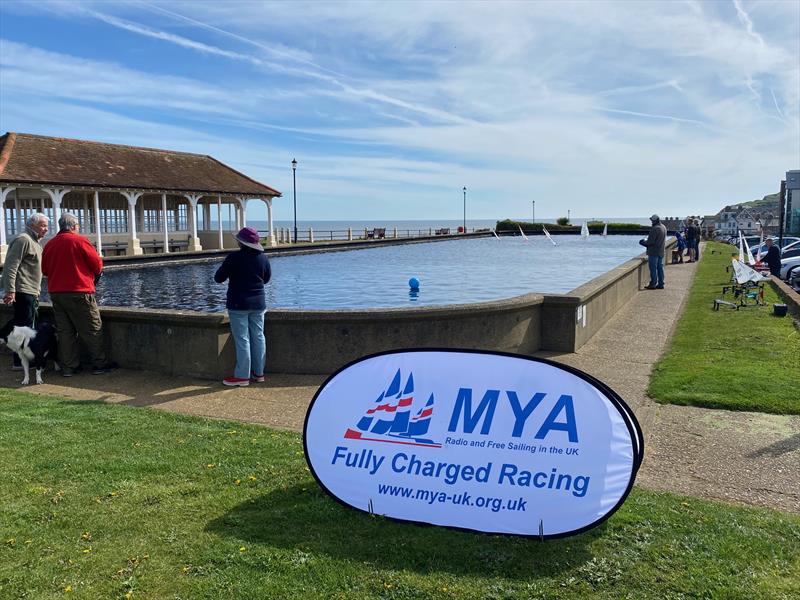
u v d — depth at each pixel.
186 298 16.02
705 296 13.44
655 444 4.60
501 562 2.89
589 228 70.56
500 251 38.44
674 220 62.69
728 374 6.36
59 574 2.82
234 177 37.25
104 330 7.35
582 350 8.01
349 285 18.88
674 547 2.99
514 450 3.21
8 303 7.05
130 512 3.42
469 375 3.36
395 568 2.85
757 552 2.94
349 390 3.54
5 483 3.80
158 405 5.75
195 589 2.70
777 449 4.45
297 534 3.17
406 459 3.37
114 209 32.84
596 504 3.05
